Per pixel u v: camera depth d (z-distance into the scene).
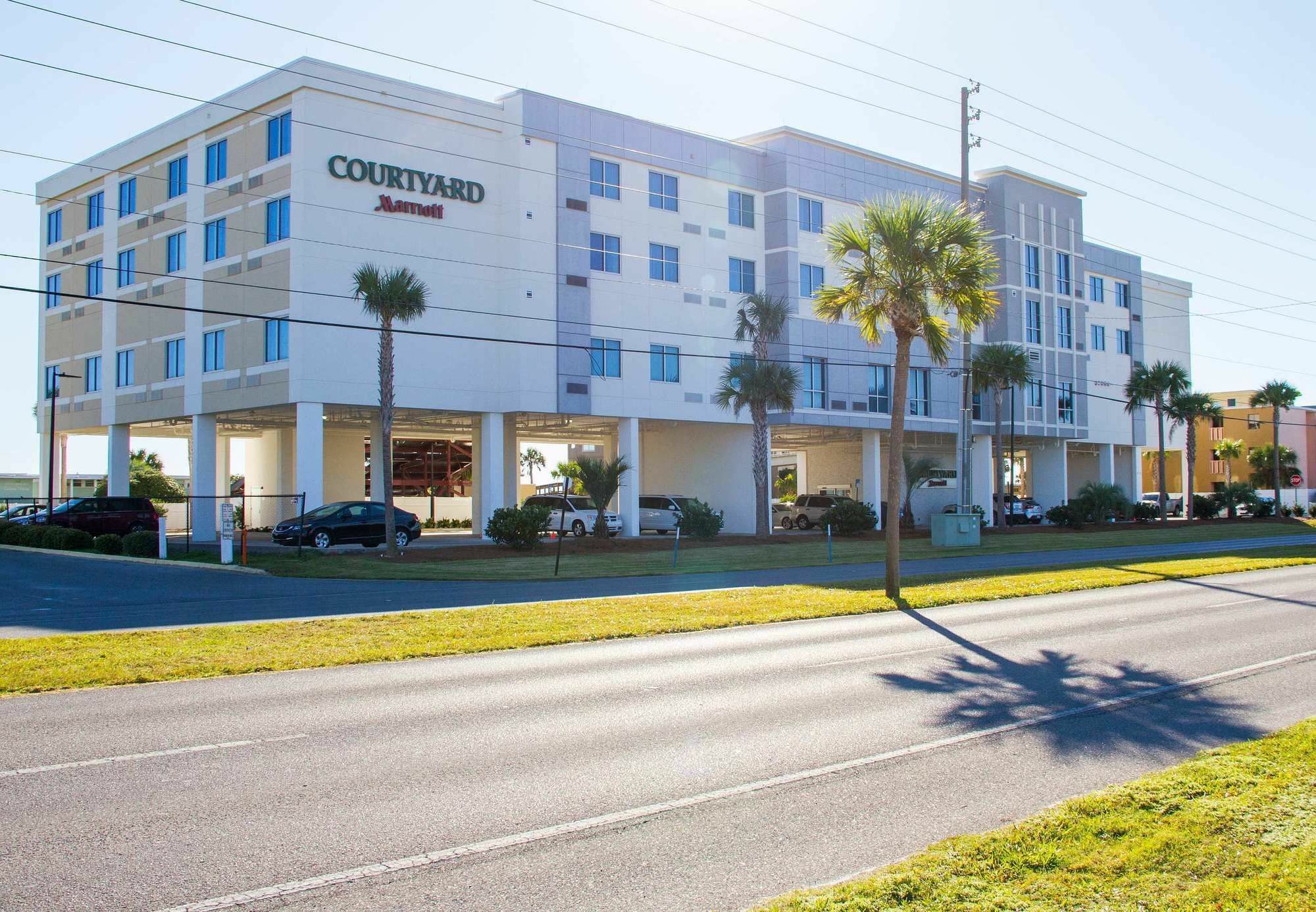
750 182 46.97
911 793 7.02
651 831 6.22
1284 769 7.16
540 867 5.62
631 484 42.84
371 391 36.47
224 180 38.41
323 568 26.08
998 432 50.72
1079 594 21.02
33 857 5.69
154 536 31.23
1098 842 5.71
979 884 5.10
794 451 65.25
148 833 6.09
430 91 37.94
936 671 11.88
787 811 6.62
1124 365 68.00
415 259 37.41
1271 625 15.53
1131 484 68.62
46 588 21.97
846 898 4.95
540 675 11.74
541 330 39.75
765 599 19.66
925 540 42.88
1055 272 60.16
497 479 39.44
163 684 11.18
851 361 49.31
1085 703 9.96
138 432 50.31
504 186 39.56
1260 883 5.03
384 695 10.53
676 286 44.16
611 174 42.47
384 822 6.34
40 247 48.88
